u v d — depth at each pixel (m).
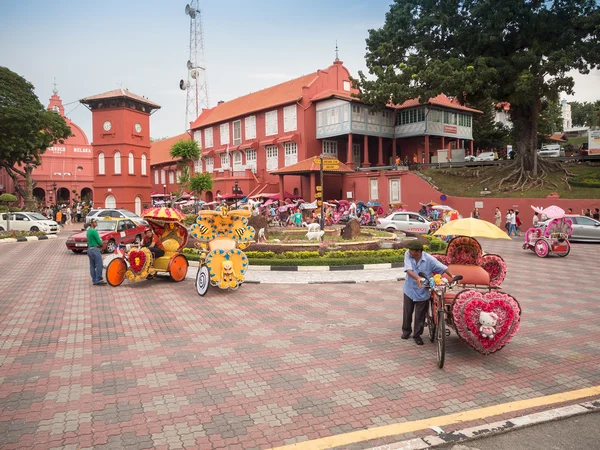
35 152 42.16
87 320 8.38
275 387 5.36
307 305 9.52
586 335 7.36
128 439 4.16
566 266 14.53
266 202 35.41
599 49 25.23
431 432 4.28
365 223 29.28
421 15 30.70
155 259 12.23
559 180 29.06
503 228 27.41
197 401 4.98
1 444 4.05
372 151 43.38
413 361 6.23
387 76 30.66
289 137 38.69
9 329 7.79
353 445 4.05
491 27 27.44
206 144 50.00
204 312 8.98
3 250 20.55
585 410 4.70
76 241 18.88
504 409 4.75
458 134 41.56
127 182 39.84
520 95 27.11
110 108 39.75
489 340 6.07
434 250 17.19
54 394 5.15
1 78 38.16
